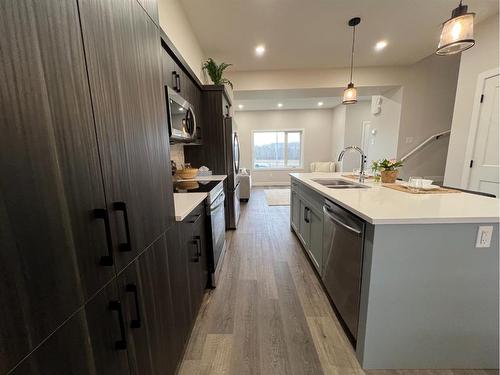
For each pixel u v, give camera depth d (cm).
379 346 127
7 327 40
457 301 121
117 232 73
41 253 47
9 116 41
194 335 154
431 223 112
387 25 294
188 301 146
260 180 855
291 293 198
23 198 43
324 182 285
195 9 253
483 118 303
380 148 520
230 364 133
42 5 48
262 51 362
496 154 291
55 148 50
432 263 118
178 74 196
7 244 40
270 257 266
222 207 255
